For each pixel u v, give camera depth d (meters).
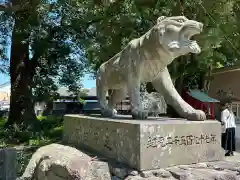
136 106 3.32
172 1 7.52
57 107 22.94
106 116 3.93
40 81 15.22
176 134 2.92
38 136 11.70
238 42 8.91
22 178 4.07
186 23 2.86
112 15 8.40
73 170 3.00
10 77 15.33
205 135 3.09
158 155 2.80
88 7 8.76
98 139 3.45
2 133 12.10
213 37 7.48
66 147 3.91
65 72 15.70
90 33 11.88
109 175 2.92
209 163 3.04
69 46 14.72
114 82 3.76
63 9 10.46
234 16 8.31
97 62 9.32
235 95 12.48
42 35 12.34
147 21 8.01
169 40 2.92
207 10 7.64
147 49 3.15
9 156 5.55
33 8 10.40
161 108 4.12
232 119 8.47
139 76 3.30
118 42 8.38
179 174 2.65
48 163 3.55
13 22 13.29
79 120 3.97
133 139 2.81
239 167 2.94
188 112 3.29
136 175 2.69
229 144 8.18
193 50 2.87
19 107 14.78
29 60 15.37
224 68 11.91
